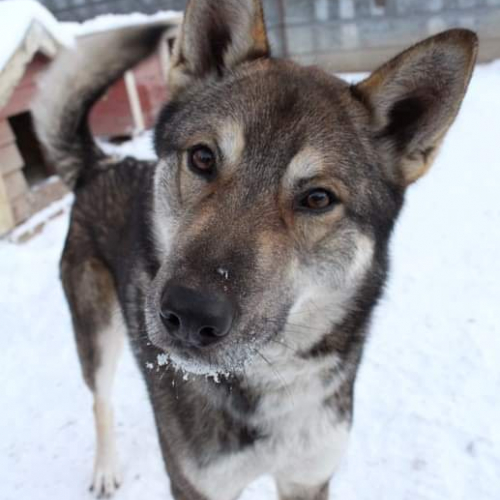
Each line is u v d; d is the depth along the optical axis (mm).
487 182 1007
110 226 541
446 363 636
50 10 1724
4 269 880
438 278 777
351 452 549
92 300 543
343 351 399
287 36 1713
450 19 1583
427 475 519
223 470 392
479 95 1355
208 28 413
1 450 593
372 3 1621
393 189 395
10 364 710
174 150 379
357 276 378
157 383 405
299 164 337
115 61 567
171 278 290
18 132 1108
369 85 379
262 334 313
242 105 356
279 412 391
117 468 559
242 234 313
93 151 602
